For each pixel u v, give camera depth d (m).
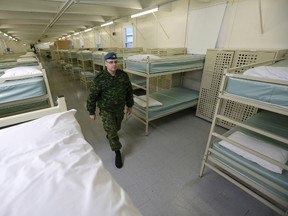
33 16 4.71
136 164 1.97
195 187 1.65
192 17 3.35
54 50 10.27
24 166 0.68
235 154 1.41
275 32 2.29
